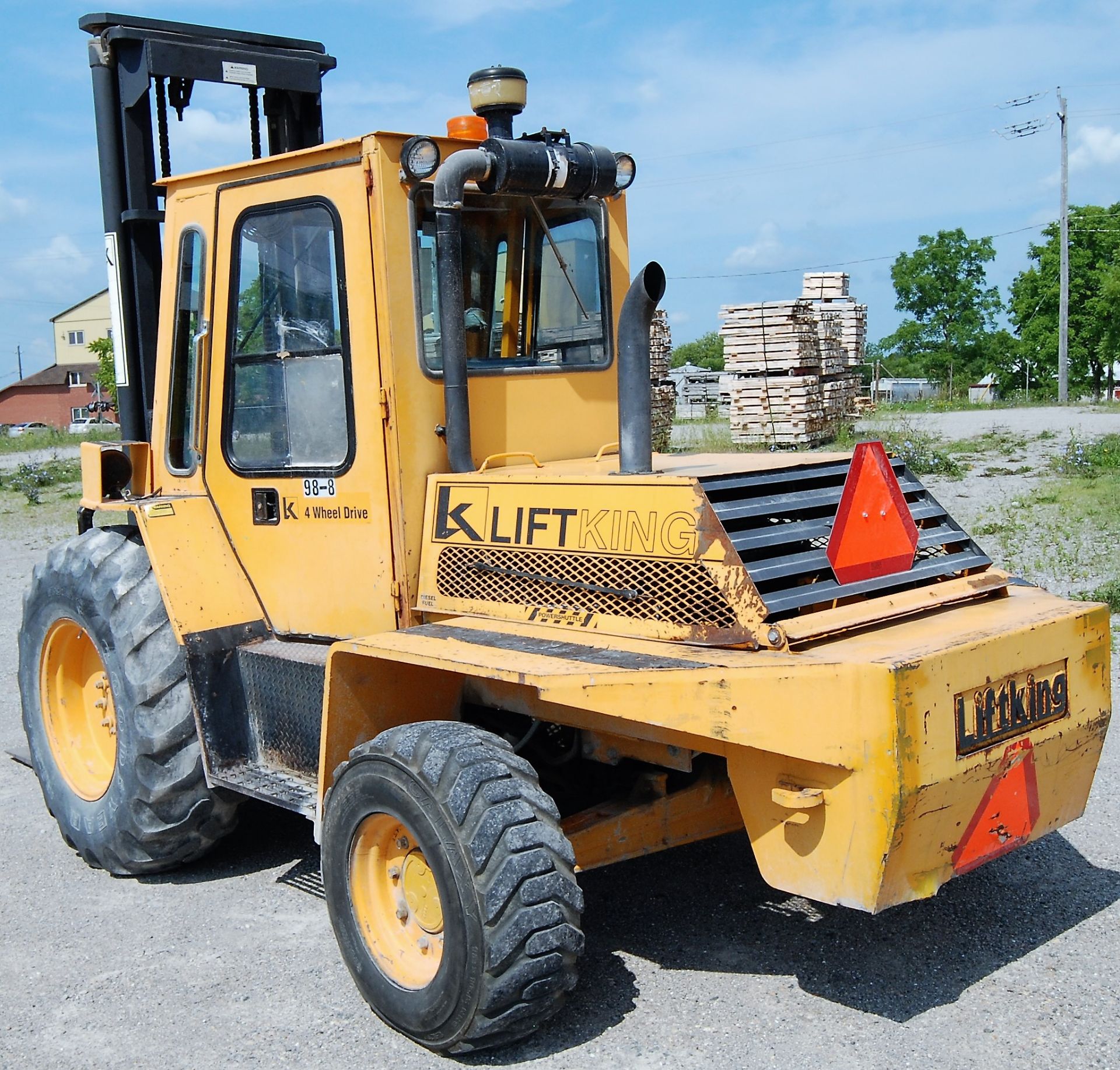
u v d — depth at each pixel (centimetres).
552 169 445
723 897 475
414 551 436
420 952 383
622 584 378
